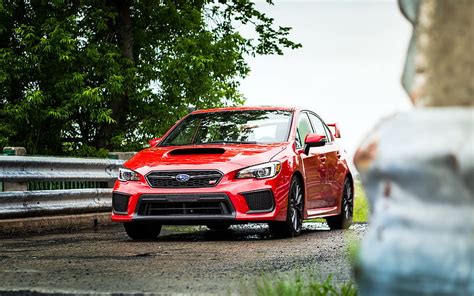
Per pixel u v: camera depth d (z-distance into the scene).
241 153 11.31
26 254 9.03
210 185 10.98
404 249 2.25
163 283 6.16
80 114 24.25
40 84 23.62
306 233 12.58
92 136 25.09
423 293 2.22
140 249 9.62
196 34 26.11
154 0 24.98
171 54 25.05
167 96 24.94
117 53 23.31
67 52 22.20
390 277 2.26
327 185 13.16
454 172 2.23
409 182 2.28
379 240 2.30
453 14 2.37
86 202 14.67
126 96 24.55
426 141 2.27
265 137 12.16
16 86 23.69
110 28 25.00
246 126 12.40
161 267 7.50
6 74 22.36
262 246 9.91
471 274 2.19
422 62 2.42
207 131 12.46
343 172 13.95
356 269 2.38
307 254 8.77
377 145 2.36
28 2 24.25
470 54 2.36
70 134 24.78
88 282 6.25
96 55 22.83
